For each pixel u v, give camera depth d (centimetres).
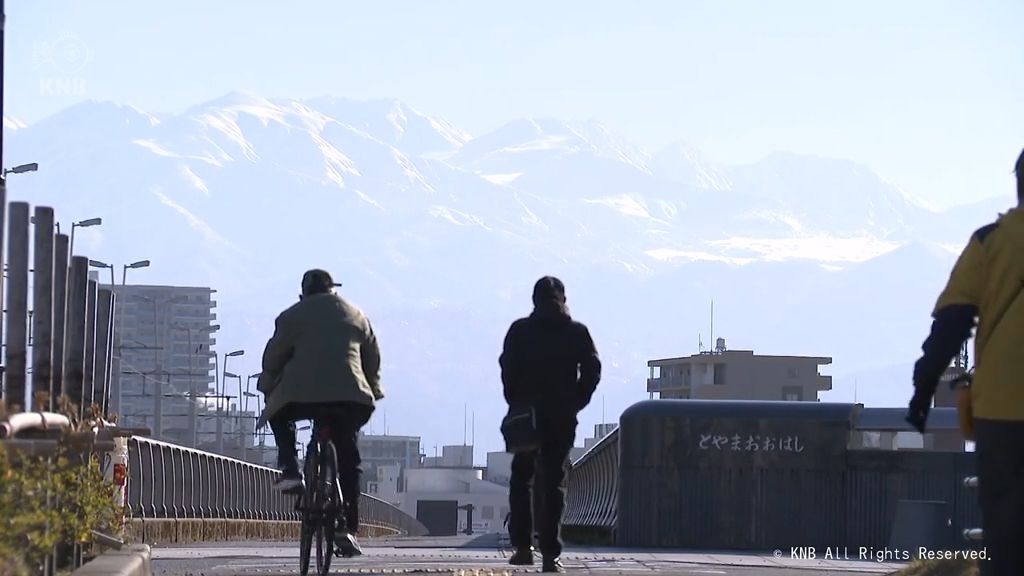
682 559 4747
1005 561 1886
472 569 3909
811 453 5844
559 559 4000
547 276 3991
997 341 1884
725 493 5878
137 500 6041
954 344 1889
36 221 3017
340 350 3638
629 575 3888
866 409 5894
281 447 3684
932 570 3588
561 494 3969
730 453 5881
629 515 5922
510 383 3966
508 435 3900
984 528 1912
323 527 3619
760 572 4128
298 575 3709
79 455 3067
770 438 5872
